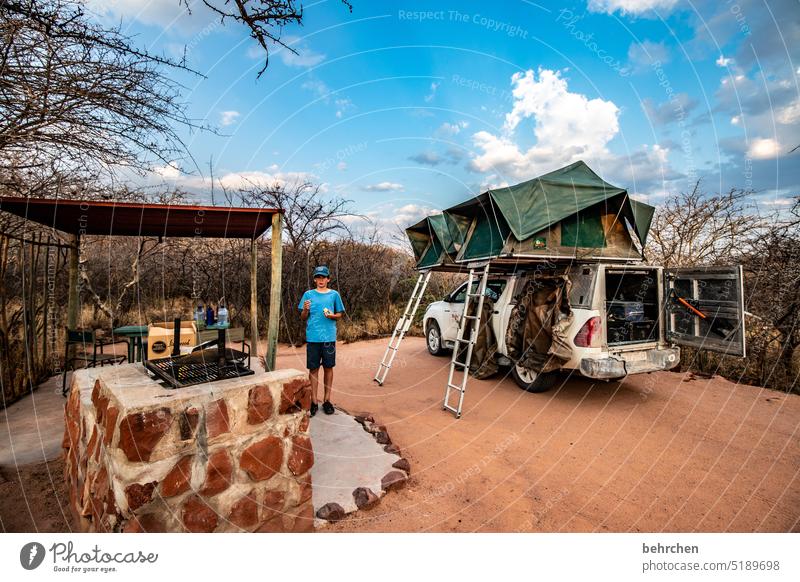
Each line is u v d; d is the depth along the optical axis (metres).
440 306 7.75
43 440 3.72
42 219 4.42
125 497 1.89
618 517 2.77
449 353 8.09
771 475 3.25
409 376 6.50
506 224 5.01
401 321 6.43
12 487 2.97
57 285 7.12
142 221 4.50
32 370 5.23
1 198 3.39
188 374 2.36
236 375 2.44
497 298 6.24
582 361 4.63
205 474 2.11
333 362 4.50
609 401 5.06
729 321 4.38
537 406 4.94
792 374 5.46
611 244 5.48
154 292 10.25
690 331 4.80
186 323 4.45
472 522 2.72
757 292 5.66
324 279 4.48
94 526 2.23
